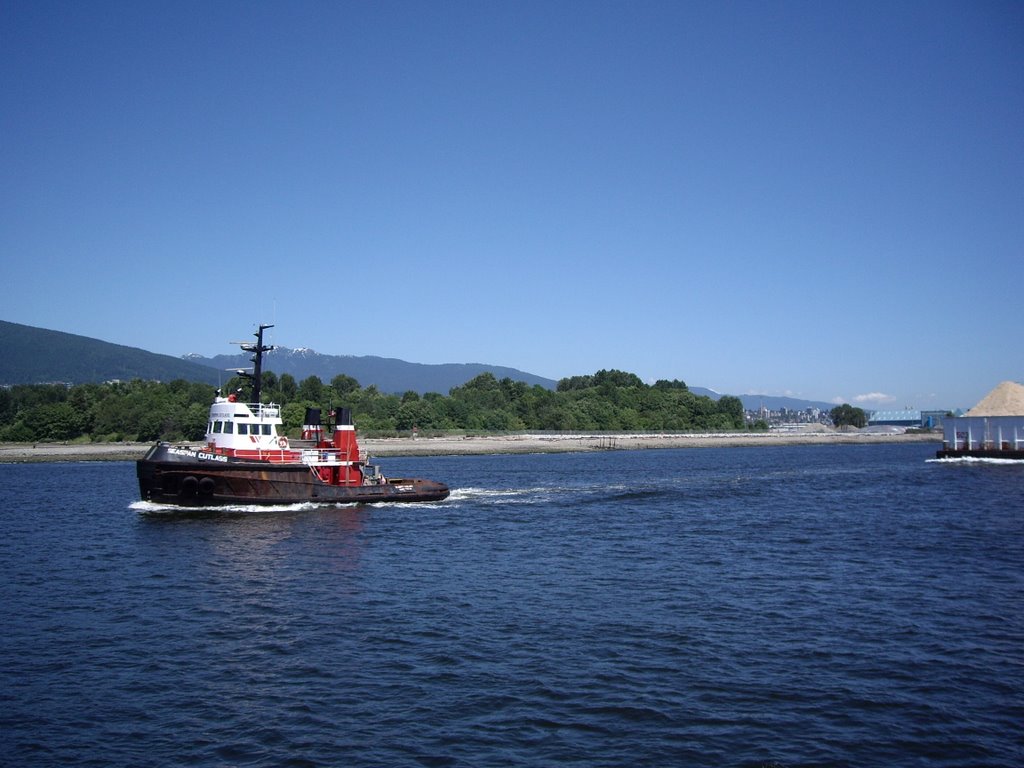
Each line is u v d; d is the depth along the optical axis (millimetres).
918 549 41594
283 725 18797
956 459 118625
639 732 18391
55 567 36438
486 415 194250
